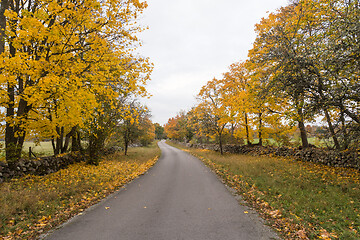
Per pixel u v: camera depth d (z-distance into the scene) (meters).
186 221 4.64
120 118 14.87
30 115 8.95
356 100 7.39
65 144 14.31
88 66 8.27
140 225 4.45
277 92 9.49
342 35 7.10
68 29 7.71
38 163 9.35
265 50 10.30
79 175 9.57
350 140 7.73
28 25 6.29
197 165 15.14
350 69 7.23
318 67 8.00
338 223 4.60
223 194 7.00
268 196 6.49
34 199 5.56
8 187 6.33
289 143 19.69
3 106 7.67
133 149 31.55
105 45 8.23
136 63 9.36
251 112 17.31
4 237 3.85
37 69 6.79
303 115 8.87
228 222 4.56
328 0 8.33
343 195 6.56
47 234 4.05
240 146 22.14
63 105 7.64
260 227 4.29
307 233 4.00
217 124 22.09
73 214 5.14
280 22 12.12
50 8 6.61
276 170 10.70
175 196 6.79
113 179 9.23
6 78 6.35
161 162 17.41
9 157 8.01
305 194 6.78
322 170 10.38
